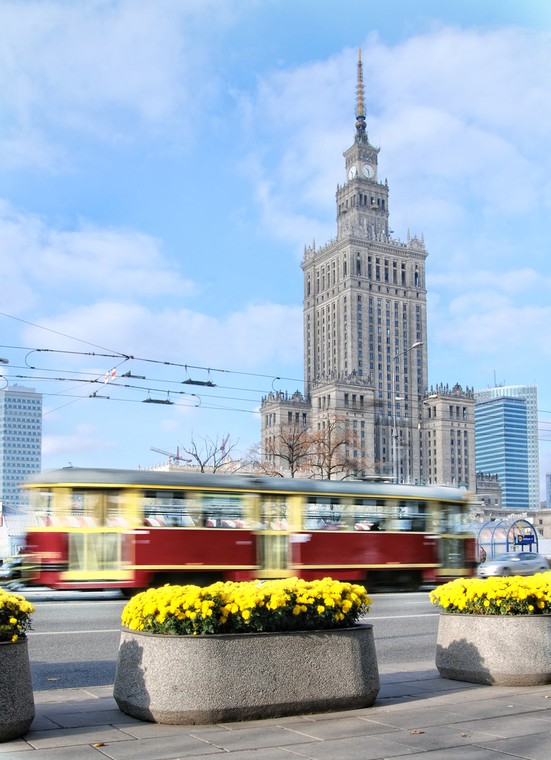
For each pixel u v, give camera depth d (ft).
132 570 74.38
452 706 30.86
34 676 39.29
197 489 78.59
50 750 24.43
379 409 524.11
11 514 112.06
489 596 35.65
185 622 28.53
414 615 64.39
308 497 84.43
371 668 30.83
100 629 53.62
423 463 547.90
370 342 609.01
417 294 632.38
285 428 438.40
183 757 23.71
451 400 553.64
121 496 75.72
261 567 80.38
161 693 27.73
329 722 28.12
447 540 93.09
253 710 28.27
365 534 87.15
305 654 29.45
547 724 27.99
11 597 26.73
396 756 23.94
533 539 172.14
